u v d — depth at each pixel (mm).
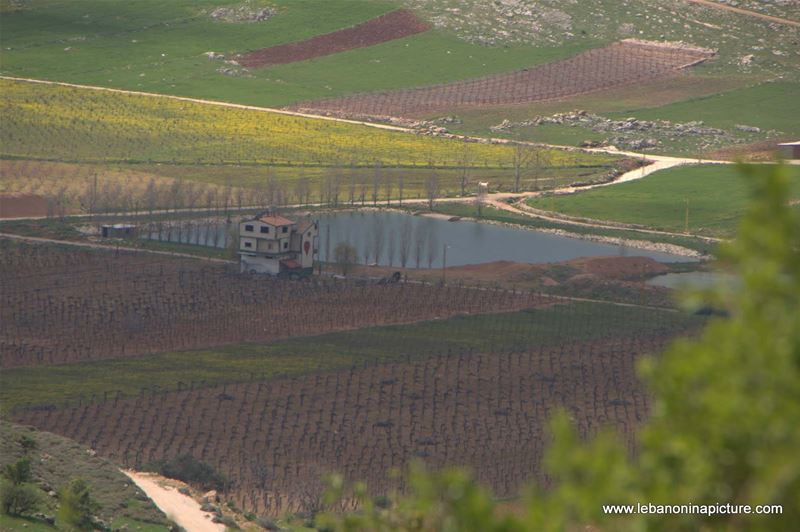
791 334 81062
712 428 81875
